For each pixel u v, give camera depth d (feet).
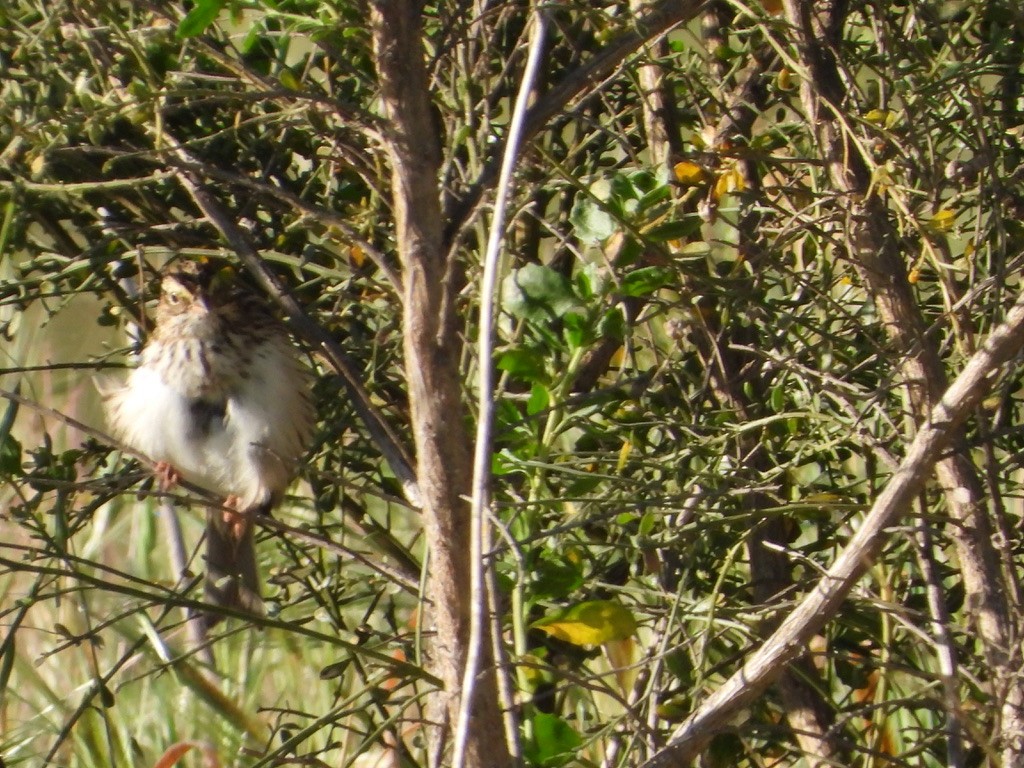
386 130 17.42
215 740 28.25
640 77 25.59
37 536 23.52
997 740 18.67
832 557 25.30
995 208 20.76
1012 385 24.08
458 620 17.11
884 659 21.44
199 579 26.13
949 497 20.84
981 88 22.38
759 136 23.89
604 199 21.31
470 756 16.71
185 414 27.32
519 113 16.94
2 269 30.35
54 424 34.01
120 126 25.30
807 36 22.49
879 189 21.49
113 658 31.42
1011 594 20.12
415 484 21.34
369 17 18.98
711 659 24.57
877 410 22.12
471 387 22.18
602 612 20.11
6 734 28.78
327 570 27.58
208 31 25.67
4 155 21.97
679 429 24.22
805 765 24.62
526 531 20.56
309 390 27.73
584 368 25.03
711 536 23.89
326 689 29.48
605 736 20.40
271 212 26.27
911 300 21.48
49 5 24.72
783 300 25.00
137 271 27.09
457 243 18.67
